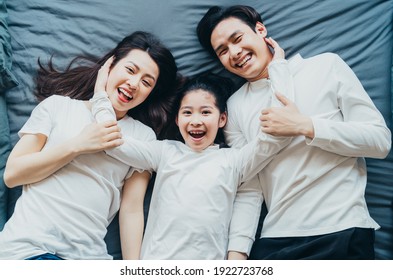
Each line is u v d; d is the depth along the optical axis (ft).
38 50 4.23
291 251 3.46
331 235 3.40
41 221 3.42
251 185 3.79
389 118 4.03
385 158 3.93
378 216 3.85
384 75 4.10
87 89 4.12
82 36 4.25
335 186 3.52
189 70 4.18
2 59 3.94
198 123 3.69
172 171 3.65
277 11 4.26
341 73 3.76
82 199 3.52
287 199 3.57
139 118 4.09
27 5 4.36
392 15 4.24
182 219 3.49
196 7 4.30
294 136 3.54
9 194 3.92
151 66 3.91
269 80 3.88
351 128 3.48
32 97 4.13
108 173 3.66
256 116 3.82
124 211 3.78
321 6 4.26
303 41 4.19
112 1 4.34
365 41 4.17
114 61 3.96
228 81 4.08
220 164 3.65
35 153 3.55
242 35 3.92
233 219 3.70
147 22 4.28
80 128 3.69
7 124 4.02
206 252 3.48
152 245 3.56
